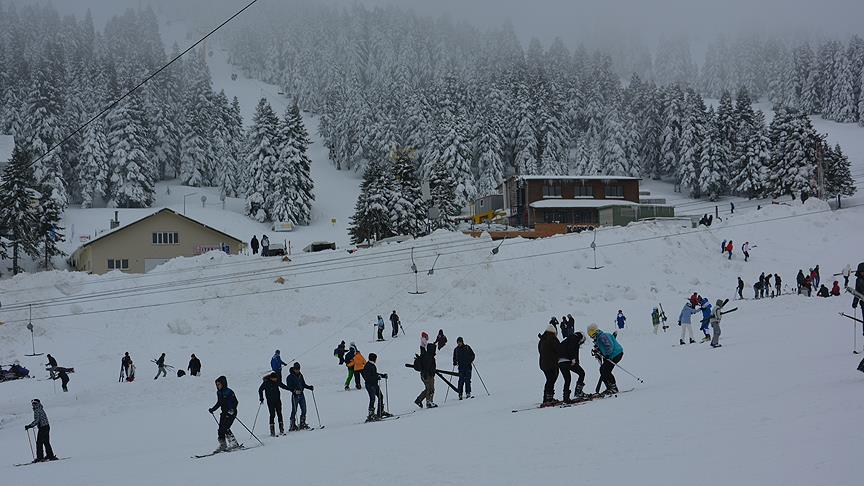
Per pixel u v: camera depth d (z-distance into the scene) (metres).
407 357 32.09
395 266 47.88
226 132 115.62
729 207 101.50
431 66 195.50
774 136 99.56
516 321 41.12
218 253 49.78
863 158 117.94
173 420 22.86
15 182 63.44
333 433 16.25
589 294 48.28
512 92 127.88
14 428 24.22
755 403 11.02
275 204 89.25
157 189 106.94
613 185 91.69
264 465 12.31
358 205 73.44
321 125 142.50
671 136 119.31
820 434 8.23
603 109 131.38
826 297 39.34
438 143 101.31
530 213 87.12
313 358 34.44
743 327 30.38
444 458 10.29
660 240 56.91
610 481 7.39
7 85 127.38
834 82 155.62
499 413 14.99
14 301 42.44
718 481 6.81
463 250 49.62
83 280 45.47
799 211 69.06
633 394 14.54
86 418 25.14
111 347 39.03
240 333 41.16
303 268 48.09
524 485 7.79
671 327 35.97
